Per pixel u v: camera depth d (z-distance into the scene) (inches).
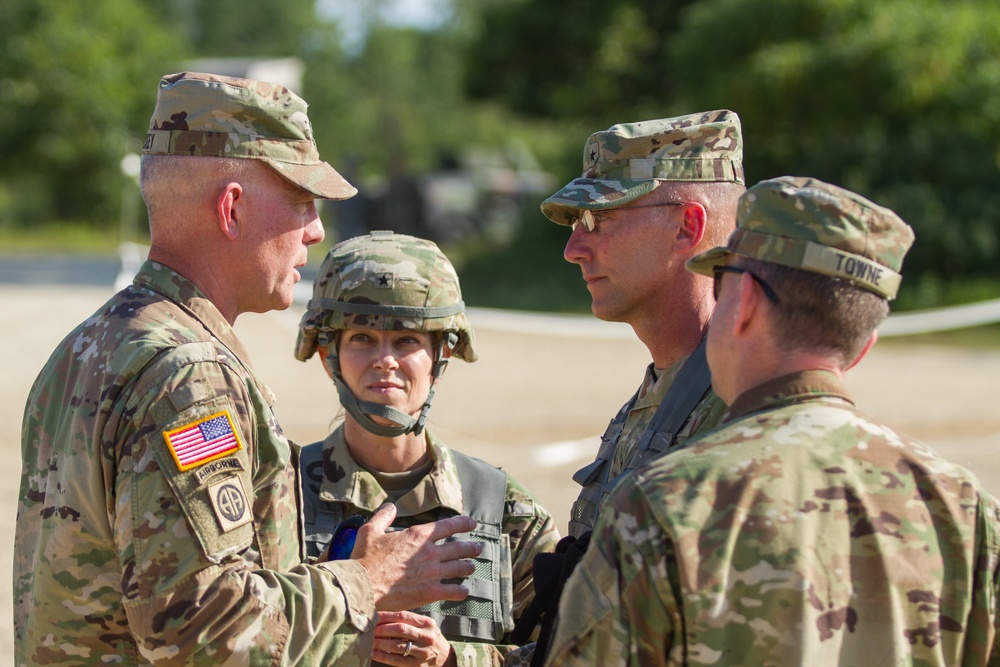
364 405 163.6
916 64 997.8
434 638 147.7
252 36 4153.5
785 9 1040.2
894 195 1003.3
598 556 110.3
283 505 133.9
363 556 135.6
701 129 159.5
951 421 526.3
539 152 2753.4
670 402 148.2
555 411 539.8
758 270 115.0
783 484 108.0
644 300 160.6
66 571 124.7
